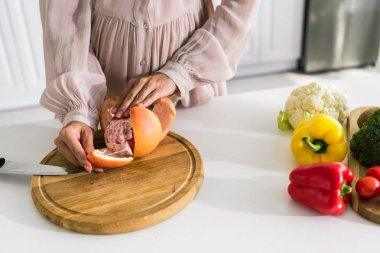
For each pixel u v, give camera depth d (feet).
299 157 2.44
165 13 2.91
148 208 2.07
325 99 2.78
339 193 1.97
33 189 2.25
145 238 1.98
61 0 2.74
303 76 8.24
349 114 2.90
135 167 2.42
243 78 8.28
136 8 2.85
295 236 1.94
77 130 2.52
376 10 7.77
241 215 2.09
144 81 2.71
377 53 8.32
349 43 8.09
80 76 2.73
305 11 7.73
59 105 2.72
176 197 2.14
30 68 6.82
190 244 1.93
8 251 1.94
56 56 2.79
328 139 2.35
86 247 1.95
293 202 2.17
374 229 1.96
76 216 2.03
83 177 2.35
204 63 2.90
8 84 6.87
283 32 7.87
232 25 2.97
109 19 2.93
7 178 2.48
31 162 2.66
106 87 3.00
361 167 2.32
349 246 1.87
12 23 6.34
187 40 3.10
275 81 8.09
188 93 3.21
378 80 3.59
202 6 3.20
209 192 2.27
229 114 3.17
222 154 2.63
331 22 7.75
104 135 2.66
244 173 2.43
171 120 2.65
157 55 3.05
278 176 2.39
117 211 2.06
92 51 3.07
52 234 2.04
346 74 8.22
